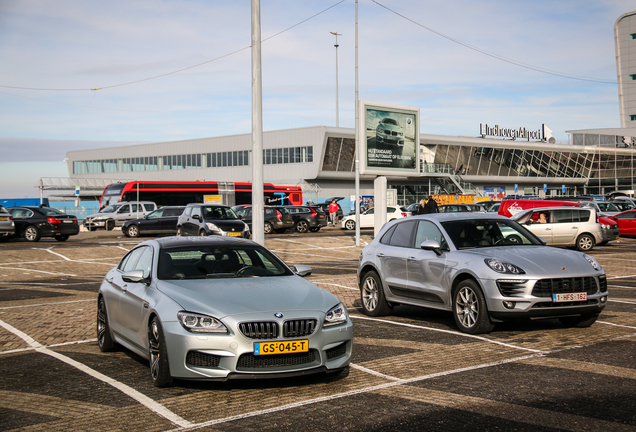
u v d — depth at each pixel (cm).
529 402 498
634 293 1180
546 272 748
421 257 875
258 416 476
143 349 612
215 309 546
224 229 2462
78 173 9338
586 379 564
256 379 589
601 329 809
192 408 500
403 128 3109
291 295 589
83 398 534
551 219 2238
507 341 746
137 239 2909
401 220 970
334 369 560
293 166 6994
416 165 3142
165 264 654
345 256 2312
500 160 7712
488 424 446
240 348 528
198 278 638
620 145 8744
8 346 773
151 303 587
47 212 2755
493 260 774
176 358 539
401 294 917
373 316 968
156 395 541
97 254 2223
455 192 7025
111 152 8938
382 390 543
